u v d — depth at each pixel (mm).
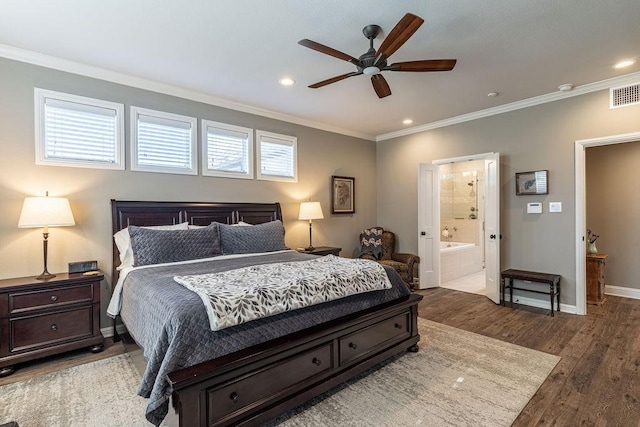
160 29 2582
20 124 2980
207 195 4133
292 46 2857
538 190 4215
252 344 1922
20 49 2908
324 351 2203
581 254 3910
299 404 2025
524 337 3219
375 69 2508
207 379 1662
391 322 2715
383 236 5762
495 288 4410
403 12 2352
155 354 1742
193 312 1796
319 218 4855
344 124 5445
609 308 4121
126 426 1934
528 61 3145
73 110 3232
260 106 4492
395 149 6016
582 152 3900
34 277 2938
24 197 3000
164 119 3779
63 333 2812
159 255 3129
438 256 5488
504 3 2250
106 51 2949
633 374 2461
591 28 2572
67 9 2309
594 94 3777
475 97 4152
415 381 2416
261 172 4668
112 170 3447
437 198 5496
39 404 2154
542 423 1919
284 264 2852
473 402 2141
